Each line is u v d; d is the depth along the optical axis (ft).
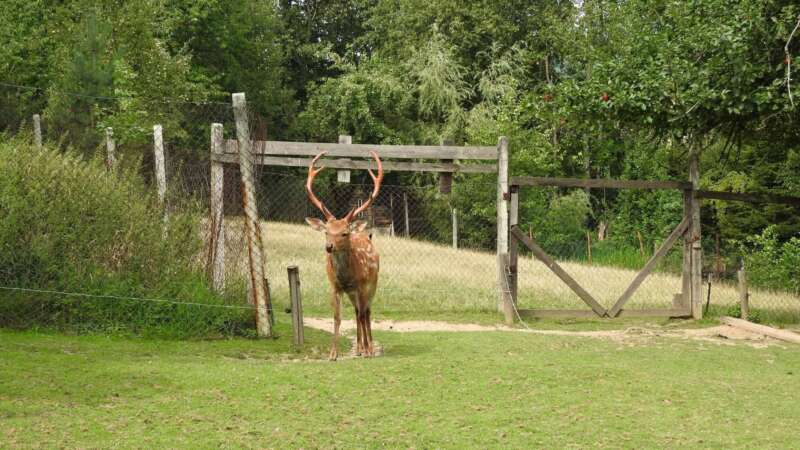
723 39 37.81
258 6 115.03
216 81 106.93
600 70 42.42
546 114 44.06
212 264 33.24
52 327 29.48
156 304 30.66
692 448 19.21
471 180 78.89
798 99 37.32
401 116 99.45
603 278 57.11
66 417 19.86
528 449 18.81
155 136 36.76
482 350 30.53
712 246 80.74
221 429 19.58
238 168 37.06
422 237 88.02
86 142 40.86
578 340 33.81
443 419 20.94
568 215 82.28
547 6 101.91
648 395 23.88
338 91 97.25
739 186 74.95
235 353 29.01
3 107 42.70
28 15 61.67
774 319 42.63
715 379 26.55
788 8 36.94
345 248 28.48
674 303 42.60
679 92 39.40
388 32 115.44
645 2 53.72
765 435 20.42
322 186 86.53
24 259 29.43
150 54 68.64
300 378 24.29
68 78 47.26
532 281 53.83
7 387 21.85
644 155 73.31
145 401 21.54
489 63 102.27
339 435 19.44
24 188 30.04
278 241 63.98
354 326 36.37
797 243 55.93
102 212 30.89
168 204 33.37
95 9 62.34
